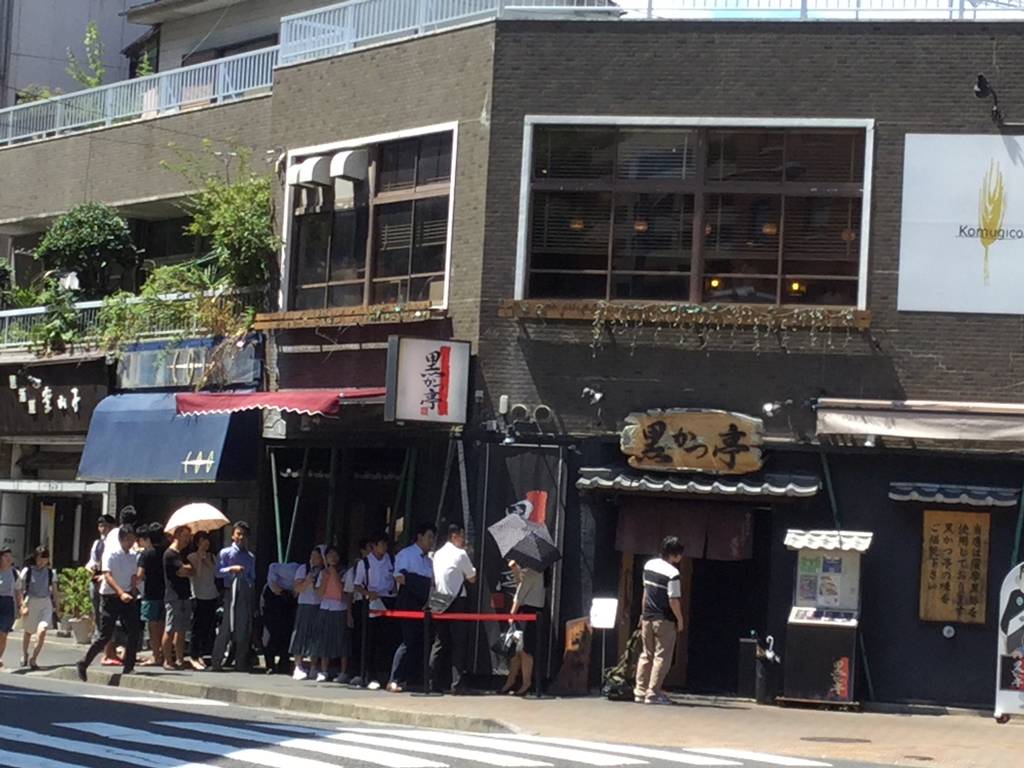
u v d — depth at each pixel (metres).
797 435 20.06
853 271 20.28
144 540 21.56
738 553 19.77
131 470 25.23
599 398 20.67
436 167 22.28
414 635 19.55
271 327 23.59
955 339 19.84
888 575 19.52
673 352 20.58
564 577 20.38
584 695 19.62
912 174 20.09
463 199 21.67
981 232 19.89
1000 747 15.45
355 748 12.89
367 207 23.06
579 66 21.20
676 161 20.94
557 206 21.25
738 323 20.25
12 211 30.81
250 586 22.08
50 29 38.53
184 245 29.14
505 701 18.56
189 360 25.50
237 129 26.75
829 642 18.81
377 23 23.56
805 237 20.47
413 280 22.38
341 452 23.14
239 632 21.89
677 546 18.84
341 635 20.53
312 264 23.78
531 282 21.23
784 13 20.83
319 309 23.16
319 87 23.81
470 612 20.52
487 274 21.27
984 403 19.58
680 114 20.81
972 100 20.02
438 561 19.42
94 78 35.53
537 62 21.36
